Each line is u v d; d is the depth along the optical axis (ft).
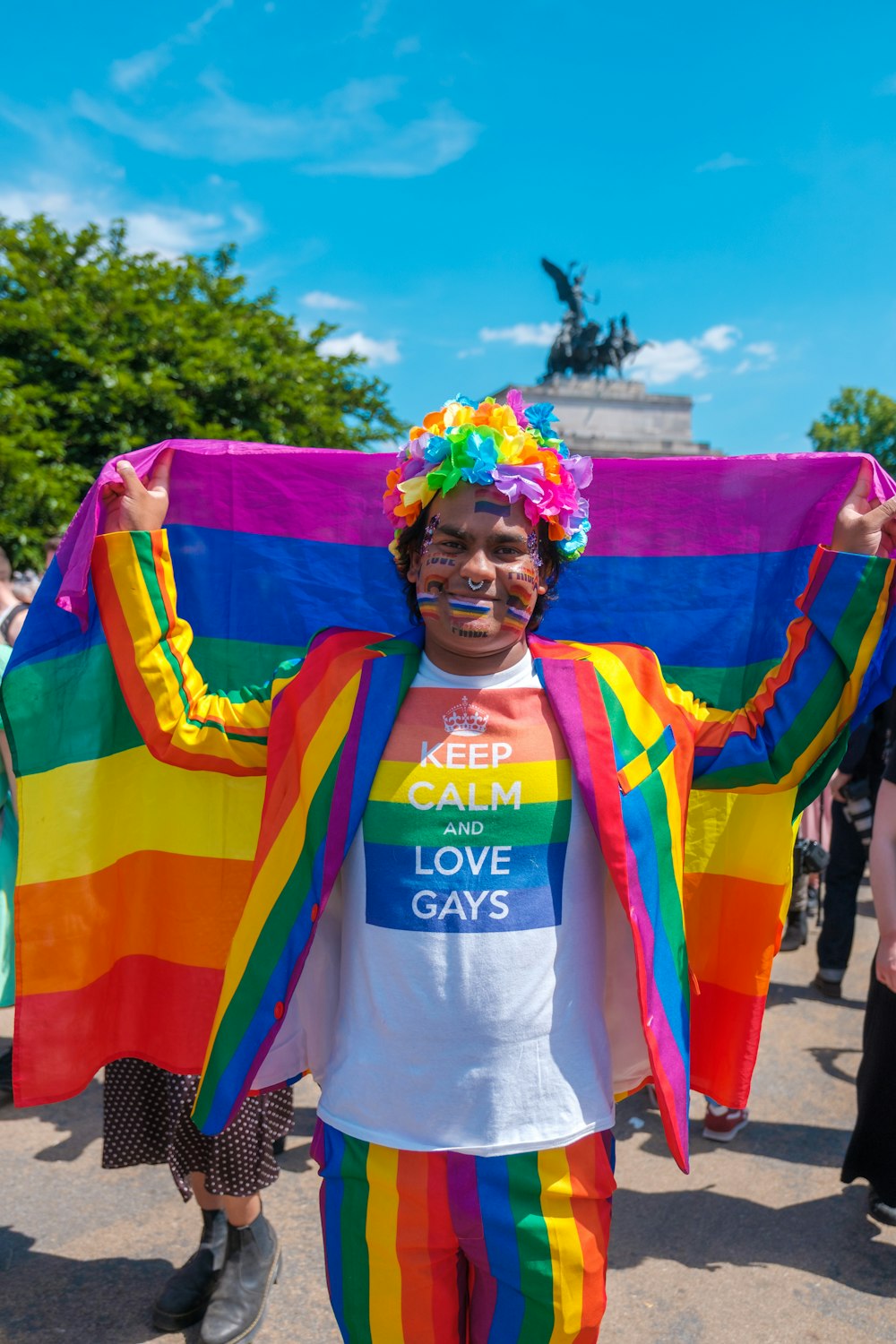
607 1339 8.01
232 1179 7.65
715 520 7.34
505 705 5.41
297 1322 8.14
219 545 7.47
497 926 5.14
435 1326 5.28
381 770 5.34
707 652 7.42
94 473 45.96
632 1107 12.26
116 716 7.00
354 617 7.57
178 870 7.14
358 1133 5.27
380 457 7.39
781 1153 11.01
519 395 5.78
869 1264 9.02
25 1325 8.04
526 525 5.43
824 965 15.57
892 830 8.55
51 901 6.81
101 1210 9.75
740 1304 8.45
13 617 12.55
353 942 5.43
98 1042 7.10
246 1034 5.53
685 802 5.86
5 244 49.83
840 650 5.71
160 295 53.62
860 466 6.87
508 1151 5.12
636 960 5.31
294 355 55.67
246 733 5.99
